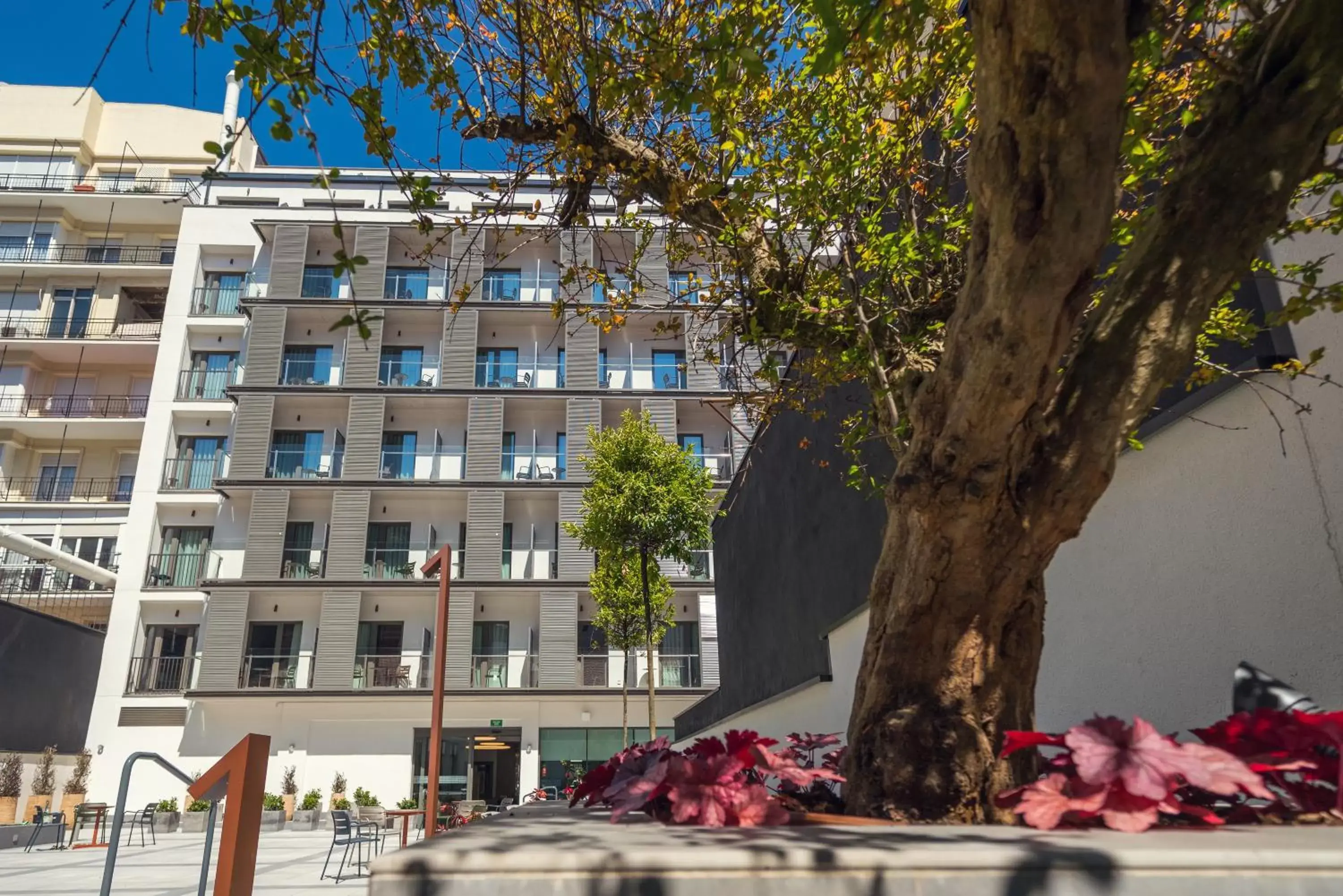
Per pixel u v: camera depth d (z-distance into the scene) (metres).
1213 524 3.41
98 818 17.38
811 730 8.27
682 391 27.95
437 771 8.38
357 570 25.30
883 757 2.29
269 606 25.39
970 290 2.10
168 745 24.12
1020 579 2.28
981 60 1.83
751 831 1.65
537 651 25.61
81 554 27.70
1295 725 1.88
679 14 3.60
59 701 22.50
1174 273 2.11
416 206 3.85
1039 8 1.64
